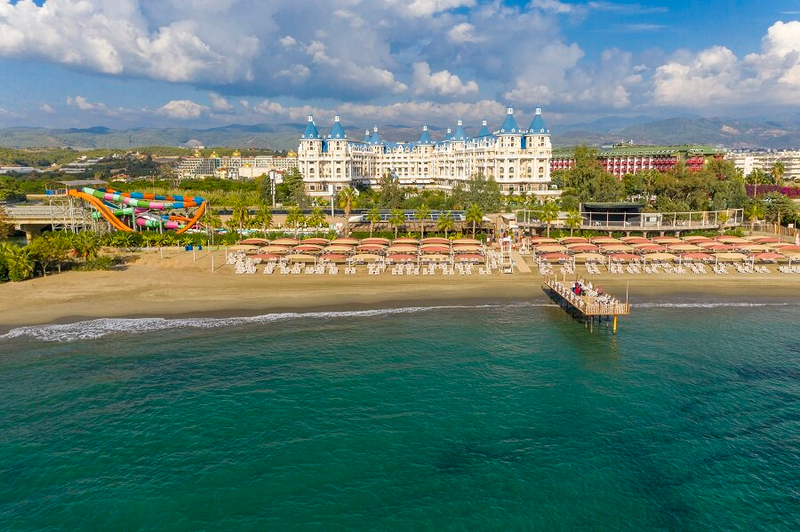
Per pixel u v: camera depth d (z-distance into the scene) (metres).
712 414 50.03
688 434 46.94
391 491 39.91
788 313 76.94
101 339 67.19
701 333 69.31
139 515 37.44
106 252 114.81
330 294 85.69
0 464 42.50
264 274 97.75
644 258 97.12
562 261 106.06
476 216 126.69
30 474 41.44
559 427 47.94
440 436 46.50
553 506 38.53
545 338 67.94
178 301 81.94
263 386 55.19
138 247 119.50
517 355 62.84
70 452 44.09
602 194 177.38
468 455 44.00
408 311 78.12
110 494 39.44
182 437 46.19
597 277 95.69
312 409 50.69
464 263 104.19
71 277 94.19
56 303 80.44
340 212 170.50
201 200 135.62
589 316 73.94
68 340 66.81
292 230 137.00
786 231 139.25
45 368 58.94
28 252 92.62
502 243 112.38
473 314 76.88
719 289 88.44
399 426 47.91
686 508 38.47
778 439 46.25
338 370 58.88
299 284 91.19
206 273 98.19
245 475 41.50
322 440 45.75
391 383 55.88
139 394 53.44
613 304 69.06
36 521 36.84
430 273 97.88
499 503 38.75
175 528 36.38
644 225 132.38
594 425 48.28
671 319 74.62
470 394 53.66
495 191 176.62
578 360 61.41
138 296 84.06
